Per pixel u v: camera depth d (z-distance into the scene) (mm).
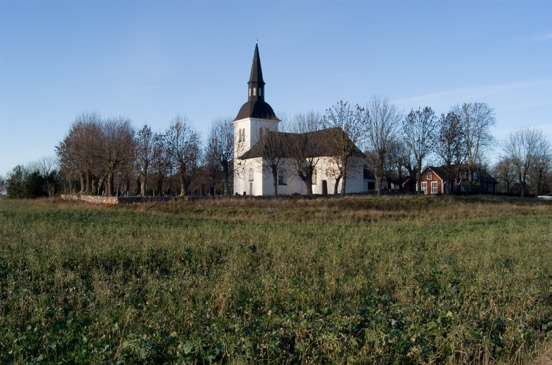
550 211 45688
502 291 12438
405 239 23312
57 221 30062
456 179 72438
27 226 26219
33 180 79812
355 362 8047
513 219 37531
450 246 21188
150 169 67312
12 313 10133
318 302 11555
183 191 69250
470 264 16266
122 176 72938
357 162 63688
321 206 44844
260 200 47125
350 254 18172
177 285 12633
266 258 17281
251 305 11008
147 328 9398
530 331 9711
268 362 7969
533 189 95000
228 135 71188
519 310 11188
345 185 61281
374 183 79500
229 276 13328
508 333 9672
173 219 33688
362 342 8914
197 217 35938
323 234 25250
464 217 38500
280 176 70625
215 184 79188
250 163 72312
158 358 8312
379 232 26344
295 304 11109
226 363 8047
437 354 8523
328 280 13391
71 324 9602
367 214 38531
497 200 57156
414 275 14141
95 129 66375
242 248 19094
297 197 51000
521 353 8812
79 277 13570
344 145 59312
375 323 9664
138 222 30781
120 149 63562
